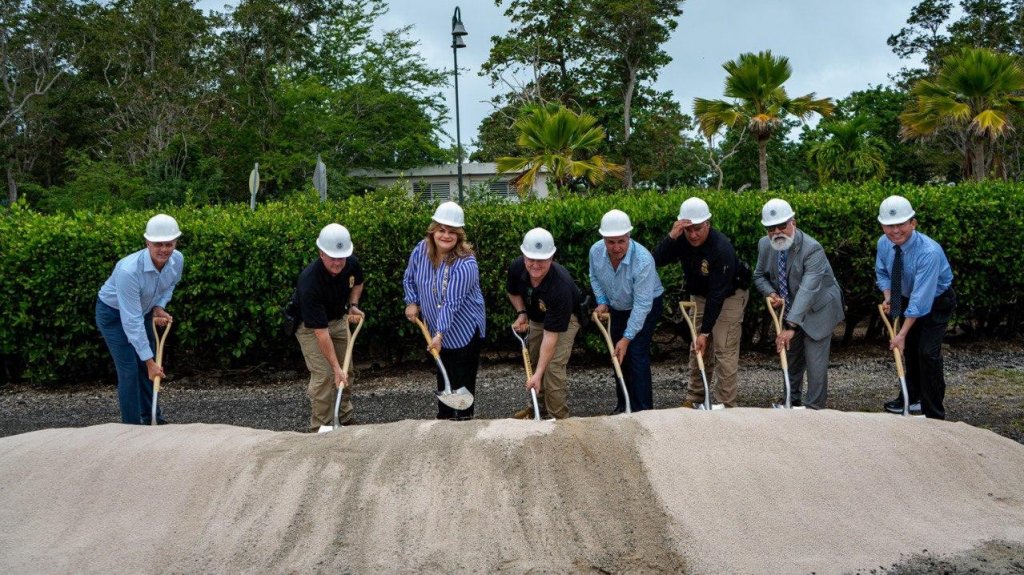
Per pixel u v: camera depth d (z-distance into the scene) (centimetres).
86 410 688
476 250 778
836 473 369
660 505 345
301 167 2511
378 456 370
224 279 761
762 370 764
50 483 378
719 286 524
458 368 504
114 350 545
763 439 385
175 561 330
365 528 336
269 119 2627
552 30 3097
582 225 767
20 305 752
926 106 1891
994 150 2733
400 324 779
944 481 374
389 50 2988
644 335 548
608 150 3066
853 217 802
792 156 3394
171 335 787
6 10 3256
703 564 319
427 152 2812
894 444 392
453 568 316
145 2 2947
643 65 3117
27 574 325
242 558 328
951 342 891
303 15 3072
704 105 2100
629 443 377
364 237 761
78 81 3406
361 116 2748
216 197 2356
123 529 350
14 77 3338
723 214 785
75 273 755
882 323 883
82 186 2431
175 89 2856
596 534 331
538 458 364
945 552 327
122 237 754
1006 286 862
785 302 554
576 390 705
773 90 2003
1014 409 605
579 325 539
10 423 653
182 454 388
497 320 784
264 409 666
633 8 2955
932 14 3506
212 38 2905
